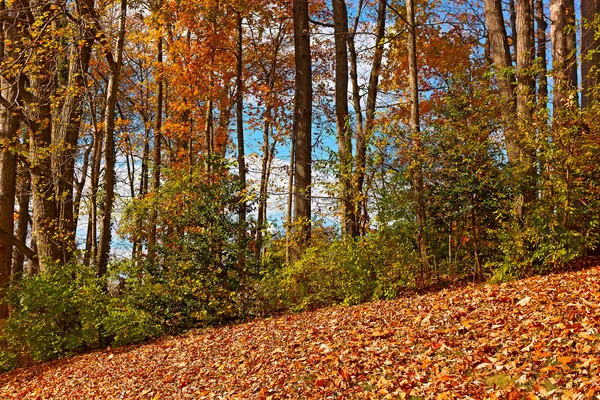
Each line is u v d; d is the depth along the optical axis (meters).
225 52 20.89
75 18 13.41
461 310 7.46
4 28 14.83
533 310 6.66
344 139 14.73
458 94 10.59
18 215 22.55
